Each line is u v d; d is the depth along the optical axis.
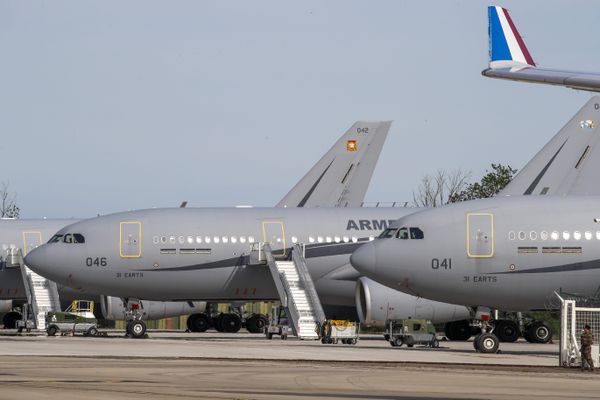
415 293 184.25
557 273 179.12
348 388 104.06
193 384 105.31
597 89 106.38
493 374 127.44
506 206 182.12
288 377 117.12
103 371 122.00
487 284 179.50
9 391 94.94
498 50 115.00
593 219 181.00
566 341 150.12
